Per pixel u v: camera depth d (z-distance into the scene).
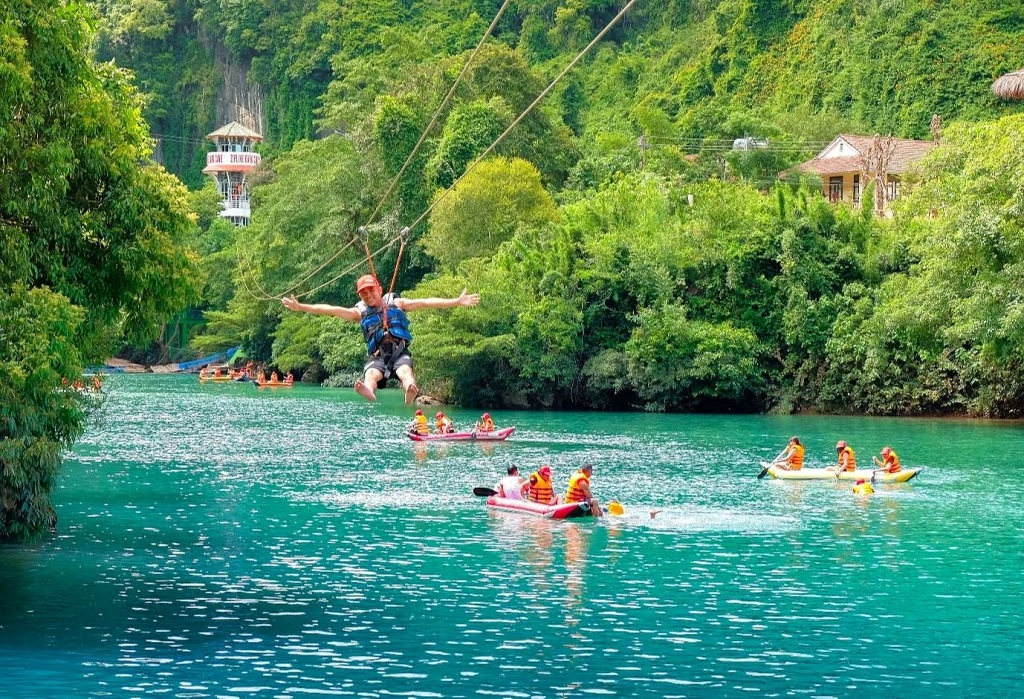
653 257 76.31
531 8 173.50
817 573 25.25
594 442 54.31
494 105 98.94
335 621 20.94
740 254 75.00
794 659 18.78
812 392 73.00
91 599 22.34
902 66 121.56
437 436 54.72
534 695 16.89
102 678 17.50
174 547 27.73
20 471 26.02
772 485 39.56
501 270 77.25
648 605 22.27
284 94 192.25
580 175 100.81
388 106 97.88
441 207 86.94
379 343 15.59
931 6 125.19
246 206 183.00
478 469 43.72
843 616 21.55
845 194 106.75
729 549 28.03
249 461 46.09
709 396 75.50
